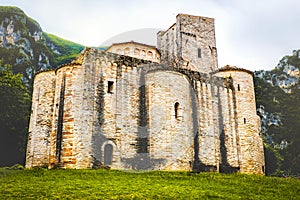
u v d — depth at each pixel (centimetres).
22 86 4822
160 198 1709
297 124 7081
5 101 4462
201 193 1881
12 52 8181
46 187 1875
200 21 5200
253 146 3462
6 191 1784
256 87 6456
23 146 4384
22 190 1806
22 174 2262
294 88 10100
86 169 2445
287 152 6538
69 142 2589
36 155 3125
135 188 1906
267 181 2450
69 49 10944
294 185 2372
